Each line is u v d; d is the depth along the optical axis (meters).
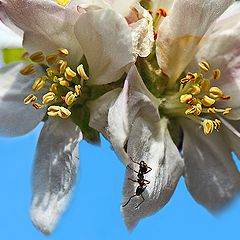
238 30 0.16
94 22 0.15
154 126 0.16
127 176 0.15
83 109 0.16
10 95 0.16
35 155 0.16
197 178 0.17
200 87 0.16
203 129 0.16
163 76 0.16
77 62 0.16
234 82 0.16
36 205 0.16
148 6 0.16
